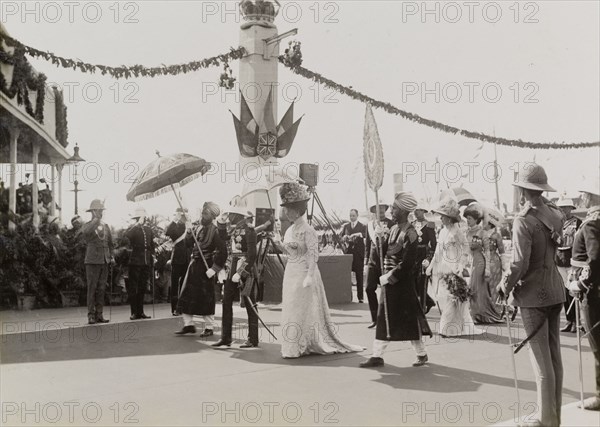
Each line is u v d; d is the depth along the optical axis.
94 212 9.71
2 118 11.62
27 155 16.50
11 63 10.40
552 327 4.69
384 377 6.21
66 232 12.16
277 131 14.93
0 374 6.20
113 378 6.07
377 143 6.84
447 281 8.79
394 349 7.77
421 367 6.67
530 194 4.67
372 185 6.87
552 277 4.61
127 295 12.48
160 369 6.50
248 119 14.60
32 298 11.19
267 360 7.01
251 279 7.86
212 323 8.71
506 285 4.54
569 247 9.23
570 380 6.22
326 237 15.01
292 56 14.17
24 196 13.69
